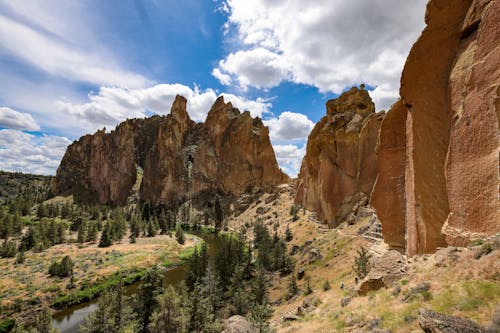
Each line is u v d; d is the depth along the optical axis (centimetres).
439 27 1866
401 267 1773
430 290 1238
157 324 3784
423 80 1941
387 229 2606
